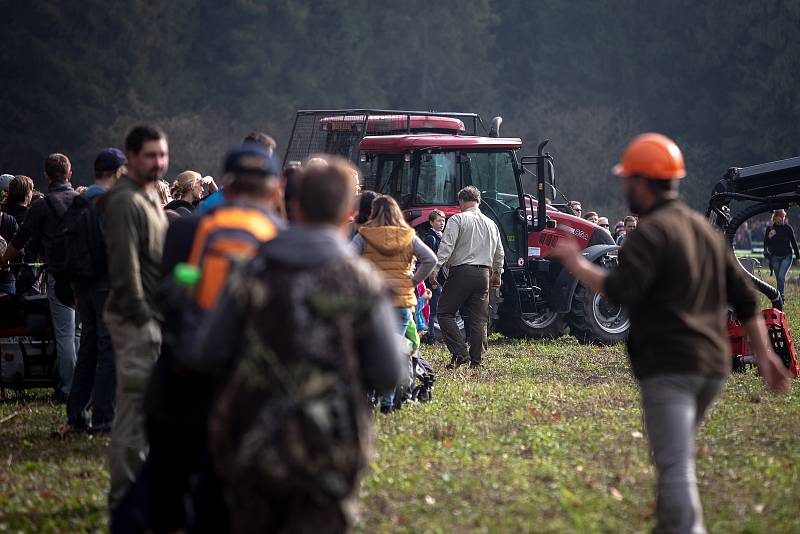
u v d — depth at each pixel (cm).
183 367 1342
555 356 4003
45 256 2755
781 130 18600
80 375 2406
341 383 1055
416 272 2648
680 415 1382
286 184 1970
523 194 4641
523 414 2631
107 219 1681
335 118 5306
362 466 1070
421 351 4066
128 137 1727
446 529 1650
